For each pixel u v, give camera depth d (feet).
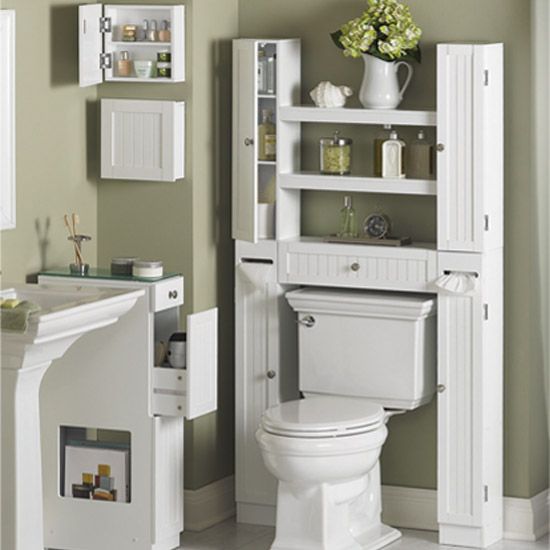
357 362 21.59
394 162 21.42
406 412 22.30
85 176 21.97
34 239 20.77
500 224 21.27
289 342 22.50
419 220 22.04
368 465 20.10
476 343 20.93
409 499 22.35
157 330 20.98
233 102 21.98
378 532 21.54
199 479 22.31
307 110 21.67
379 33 21.15
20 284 19.92
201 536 21.95
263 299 22.22
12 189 19.94
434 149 21.66
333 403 20.83
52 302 19.43
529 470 21.74
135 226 22.16
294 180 21.90
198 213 21.95
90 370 20.49
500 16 21.15
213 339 20.54
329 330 21.72
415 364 21.25
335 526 20.33
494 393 21.38
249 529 22.38
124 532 20.49
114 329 20.33
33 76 20.49
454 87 20.62
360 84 22.21
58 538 20.85
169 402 20.18
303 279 21.89
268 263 22.29
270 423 19.84
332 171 21.88
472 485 21.20
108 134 21.68
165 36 21.30
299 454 19.57
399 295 21.68
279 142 21.89
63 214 21.42
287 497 20.35
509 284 21.54
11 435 17.98
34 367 18.07
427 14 21.56
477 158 20.61
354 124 22.30
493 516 21.52
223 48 22.38
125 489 20.56
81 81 20.89
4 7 19.65
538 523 21.95
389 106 21.38
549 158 21.74
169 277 20.51
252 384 22.41
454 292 20.83
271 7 22.57
